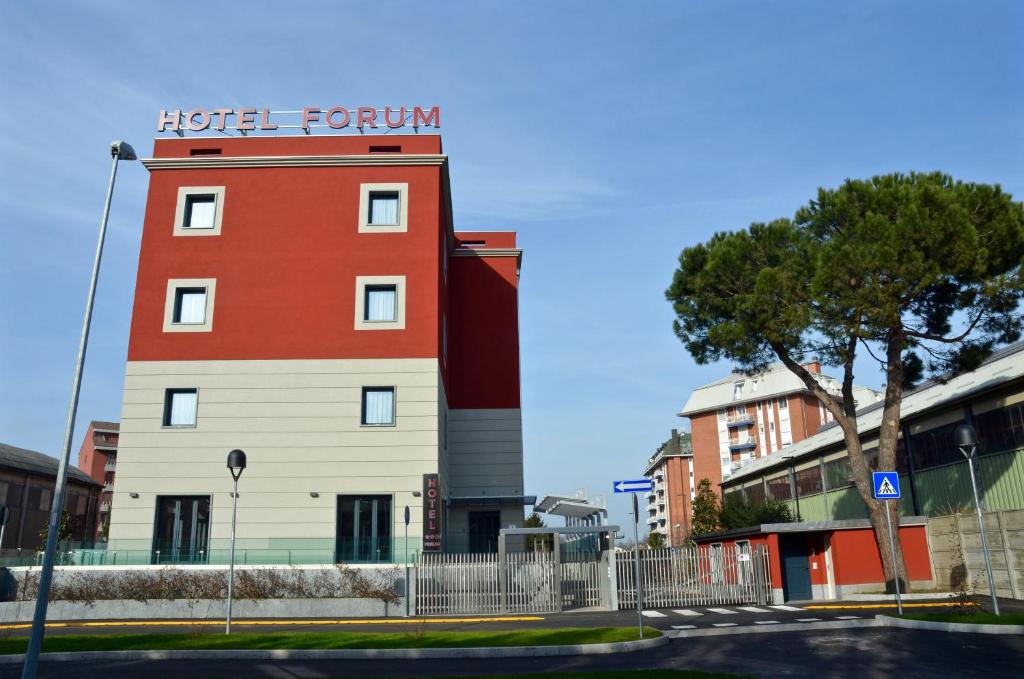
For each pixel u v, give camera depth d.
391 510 26.89
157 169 29.66
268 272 28.80
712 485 84.94
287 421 27.42
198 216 29.47
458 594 23.02
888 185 23.03
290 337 28.20
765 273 23.36
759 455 82.19
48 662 14.14
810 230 25.20
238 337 28.11
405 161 30.02
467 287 35.84
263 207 29.45
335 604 22.84
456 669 12.73
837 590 23.73
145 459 26.88
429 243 29.28
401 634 16.28
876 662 12.12
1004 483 22.69
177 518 26.61
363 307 28.61
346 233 29.27
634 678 10.66
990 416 23.44
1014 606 18.95
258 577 23.64
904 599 21.48
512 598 22.86
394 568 23.75
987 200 21.88
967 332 23.03
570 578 24.38
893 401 23.50
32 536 49.47
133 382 27.56
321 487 26.91
